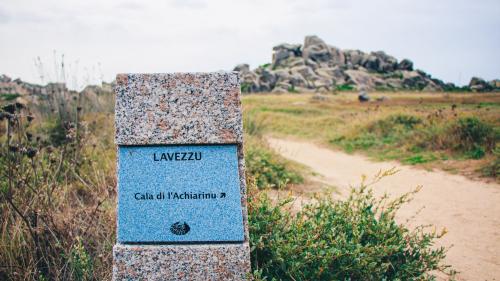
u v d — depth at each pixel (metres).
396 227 3.41
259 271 2.90
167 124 2.84
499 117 13.43
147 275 2.87
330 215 3.47
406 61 111.12
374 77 99.56
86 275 3.16
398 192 8.15
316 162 12.69
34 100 8.52
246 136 8.39
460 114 14.06
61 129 6.74
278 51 108.25
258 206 3.38
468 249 5.07
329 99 50.31
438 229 5.84
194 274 2.85
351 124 18.83
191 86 2.84
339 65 106.12
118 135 2.85
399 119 16.64
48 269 3.28
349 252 2.95
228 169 2.86
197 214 2.88
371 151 13.98
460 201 7.32
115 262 2.88
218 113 2.84
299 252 3.02
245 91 76.06
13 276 3.12
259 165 7.27
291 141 19.64
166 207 2.88
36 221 3.42
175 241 2.88
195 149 2.87
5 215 3.54
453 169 9.93
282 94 72.94
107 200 4.22
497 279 4.20
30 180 4.14
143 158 2.88
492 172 9.05
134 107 2.84
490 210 6.73
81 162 5.21
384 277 3.19
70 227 3.57
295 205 5.61
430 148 12.27
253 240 3.08
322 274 2.99
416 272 3.24
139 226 2.89
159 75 2.84
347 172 10.72
